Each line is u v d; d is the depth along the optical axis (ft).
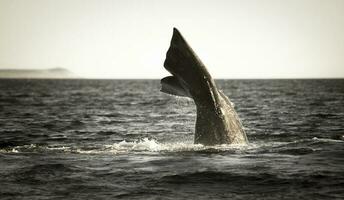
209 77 218.18
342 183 161.58
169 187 159.33
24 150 231.50
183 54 215.92
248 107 592.60
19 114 501.97
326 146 227.81
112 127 369.91
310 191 153.28
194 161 195.72
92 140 289.33
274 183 162.71
